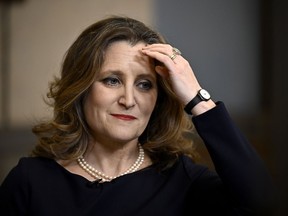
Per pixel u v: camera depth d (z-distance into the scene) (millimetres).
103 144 3225
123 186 3135
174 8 4816
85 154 3311
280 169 2396
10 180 3254
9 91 7410
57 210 3062
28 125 7445
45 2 7145
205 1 4453
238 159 2838
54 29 7223
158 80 3178
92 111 3102
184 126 3408
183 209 3109
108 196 3090
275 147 2471
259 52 3752
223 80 4387
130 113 3029
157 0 5047
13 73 7422
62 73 3299
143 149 3375
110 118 3041
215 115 2912
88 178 3248
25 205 3172
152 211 3055
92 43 3043
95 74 3029
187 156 3438
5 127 7398
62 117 3340
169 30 4777
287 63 2652
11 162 7336
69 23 7148
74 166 3312
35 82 7418
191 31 4652
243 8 4023
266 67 3799
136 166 3287
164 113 3340
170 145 3379
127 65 2992
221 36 4309
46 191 3146
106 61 3016
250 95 4098
